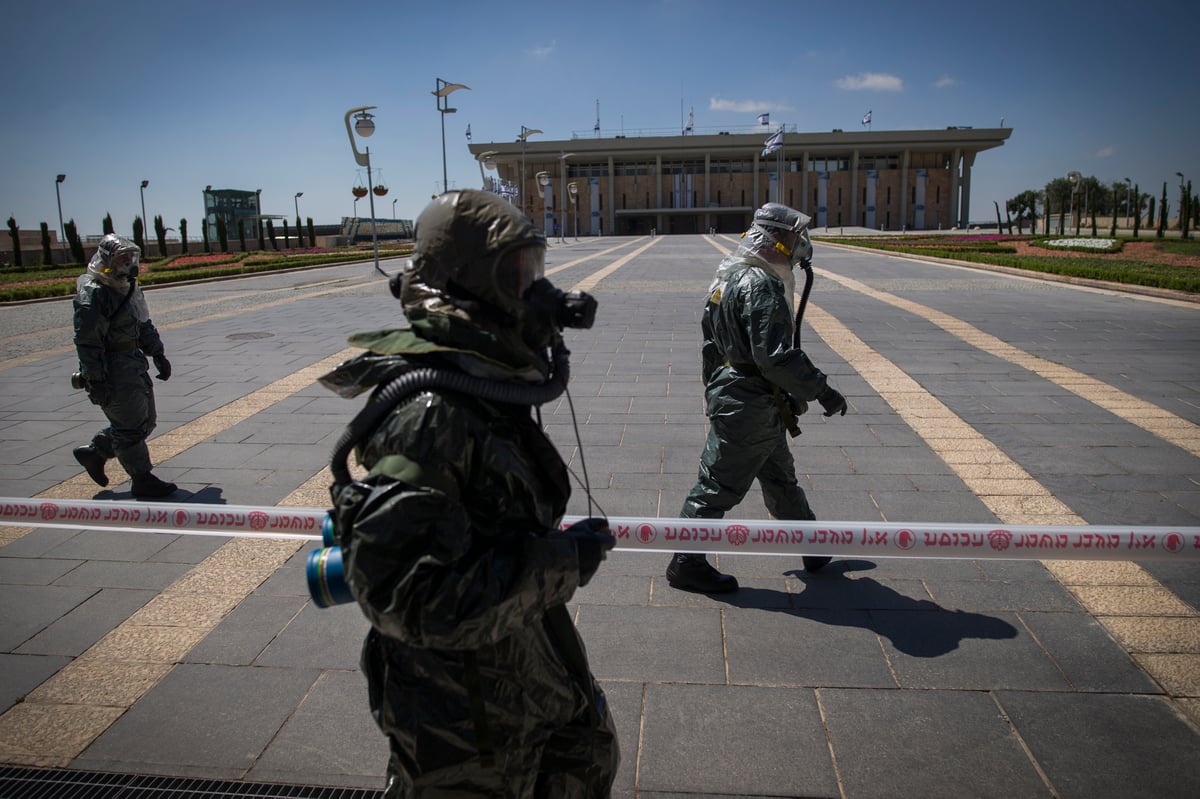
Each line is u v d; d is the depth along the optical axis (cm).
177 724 284
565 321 147
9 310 1688
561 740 166
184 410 730
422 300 142
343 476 150
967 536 271
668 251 3647
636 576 392
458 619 129
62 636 346
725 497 346
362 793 248
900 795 243
